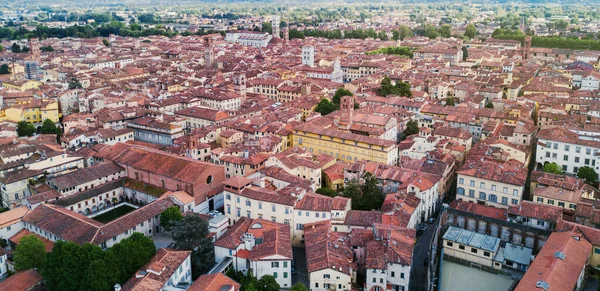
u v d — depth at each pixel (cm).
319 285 16262
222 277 15425
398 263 16125
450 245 19325
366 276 16188
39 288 16562
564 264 15812
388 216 19050
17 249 17388
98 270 15600
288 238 17788
